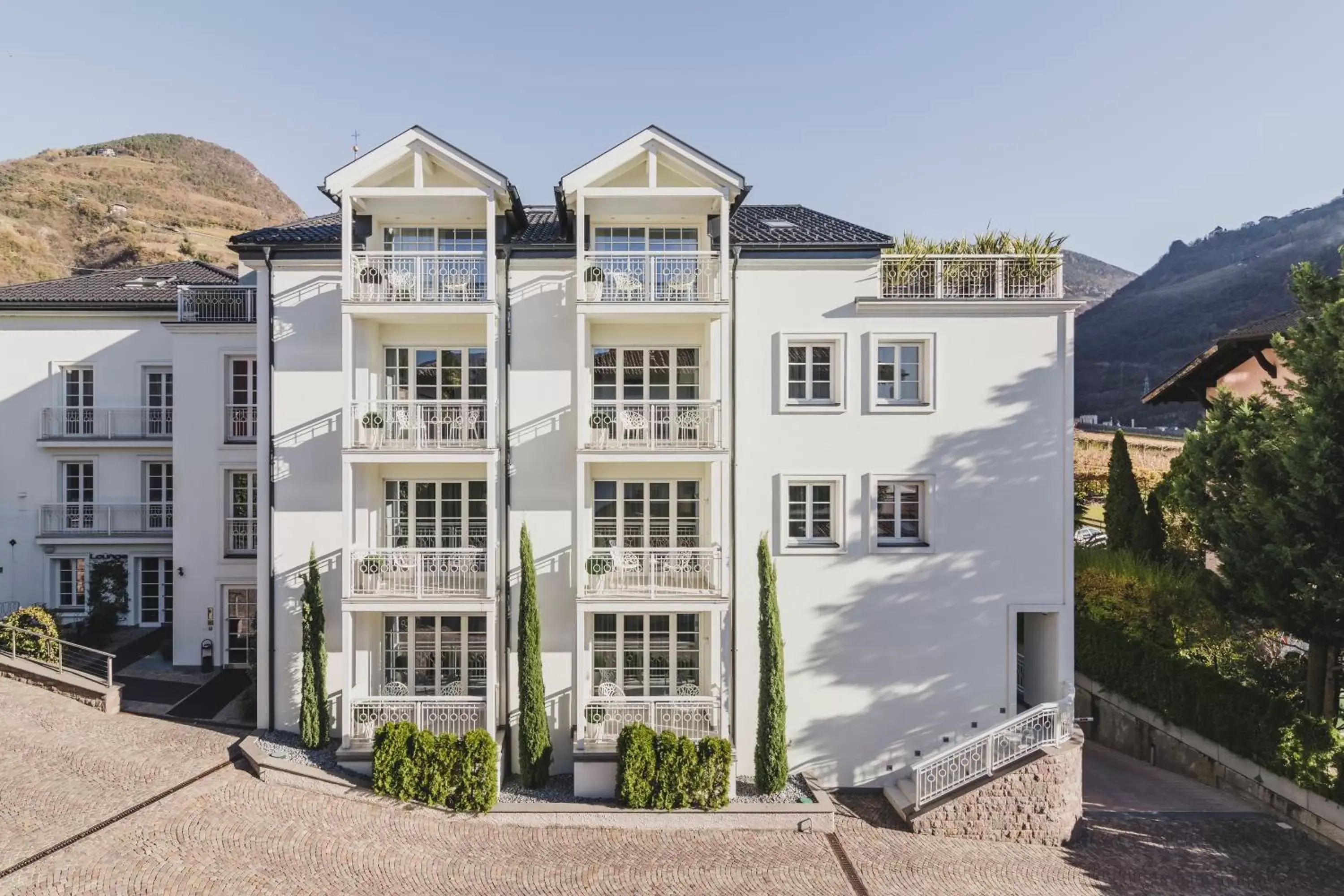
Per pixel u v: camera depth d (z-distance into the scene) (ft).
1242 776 52.19
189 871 38.24
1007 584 53.47
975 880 42.24
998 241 56.49
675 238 54.29
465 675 53.88
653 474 53.83
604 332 53.62
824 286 53.26
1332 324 45.80
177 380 68.33
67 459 77.77
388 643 54.24
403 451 49.67
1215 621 59.41
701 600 49.83
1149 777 56.85
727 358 51.67
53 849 38.73
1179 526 77.30
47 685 57.57
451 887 39.22
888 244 52.75
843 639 53.21
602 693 51.06
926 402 53.67
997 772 47.60
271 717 53.72
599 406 52.34
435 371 54.29
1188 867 44.04
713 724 50.26
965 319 53.47
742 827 46.88
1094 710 67.51
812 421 53.16
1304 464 44.80
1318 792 46.73
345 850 41.60
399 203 52.54
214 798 45.11
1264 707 49.62
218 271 92.89
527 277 52.60
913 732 53.36
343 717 50.21
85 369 77.82
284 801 45.60
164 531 76.89
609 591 50.19
